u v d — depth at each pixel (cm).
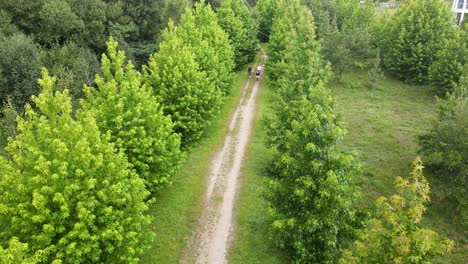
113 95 1956
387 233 1120
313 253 1612
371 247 1173
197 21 4162
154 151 2100
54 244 1359
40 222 1325
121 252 1488
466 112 2239
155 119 2100
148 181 2088
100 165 1422
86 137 1455
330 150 1513
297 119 2105
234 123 3556
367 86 4719
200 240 1981
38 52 3234
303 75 2447
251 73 5306
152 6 4712
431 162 2416
